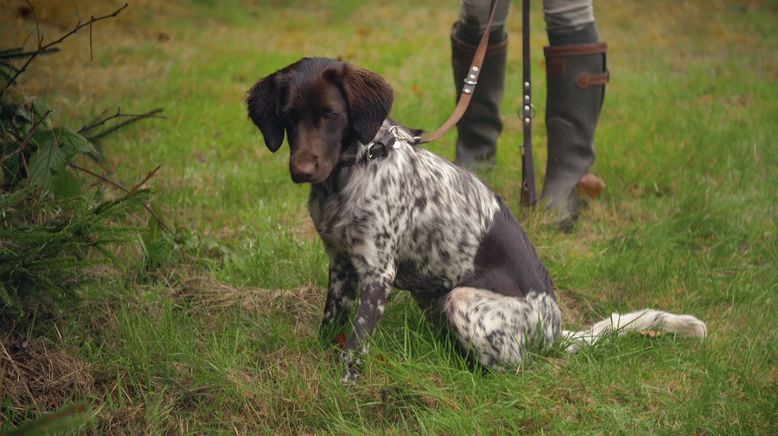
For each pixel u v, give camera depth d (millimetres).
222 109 8812
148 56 10945
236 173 6988
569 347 4473
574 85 6402
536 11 15227
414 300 4711
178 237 5387
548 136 6617
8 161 4664
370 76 4027
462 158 7191
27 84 8898
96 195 4859
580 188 6777
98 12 12719
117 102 8695
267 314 4688
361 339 4121
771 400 3990
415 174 4254
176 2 14422
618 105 9727
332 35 13125
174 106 8727
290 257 5473
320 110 3895
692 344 4605
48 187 4363
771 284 5477
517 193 6766
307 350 4328
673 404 4016
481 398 3977
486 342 4172
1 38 10570
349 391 4016
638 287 5395
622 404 4043
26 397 3838
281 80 3965
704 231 6371
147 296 4738
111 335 4297
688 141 8203
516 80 10781
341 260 4414
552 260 5719
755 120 9062
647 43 13438
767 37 14023
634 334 4609
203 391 3986
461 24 6703
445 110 9141
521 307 4285
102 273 4895
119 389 3891
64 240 3859
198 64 10727
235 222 6109
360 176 4105
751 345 4555
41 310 4293
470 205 4379
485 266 4359
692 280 5508
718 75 11297
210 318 4617
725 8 16109
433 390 3949
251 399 3932
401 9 15648
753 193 7000
